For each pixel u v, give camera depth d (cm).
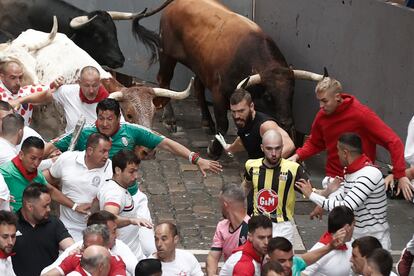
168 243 2877
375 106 4538
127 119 3828
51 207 3559
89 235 2698
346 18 4625
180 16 5000
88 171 3228
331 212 2941
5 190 2992
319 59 4784
